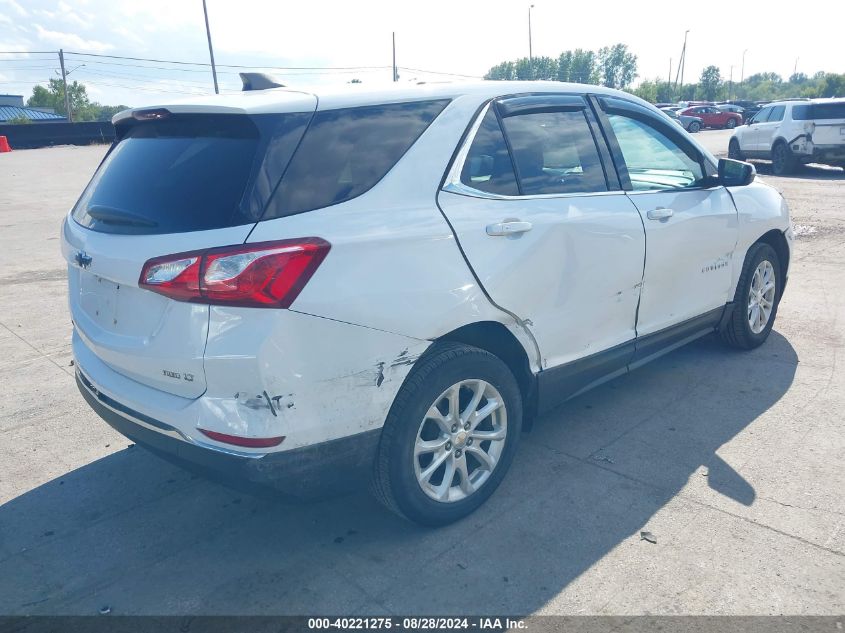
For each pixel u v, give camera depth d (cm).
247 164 255
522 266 314
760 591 264
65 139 3803
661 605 258
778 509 316
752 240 478
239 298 238
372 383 269
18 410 447
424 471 296
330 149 270
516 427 332
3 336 592
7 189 1756
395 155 286
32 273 826
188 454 259
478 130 315
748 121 1903
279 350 243
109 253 268
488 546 297
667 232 397
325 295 250
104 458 386
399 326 271
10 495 350
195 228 249
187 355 249
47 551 304
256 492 259
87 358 318
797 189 1402
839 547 288
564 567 282
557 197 340
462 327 305
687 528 304
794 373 472
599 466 360
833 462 355
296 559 293
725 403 430
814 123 1603
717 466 356
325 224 256
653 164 408
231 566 290
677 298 422
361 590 272
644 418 413
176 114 283
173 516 329
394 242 270
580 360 361
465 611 259
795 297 652
